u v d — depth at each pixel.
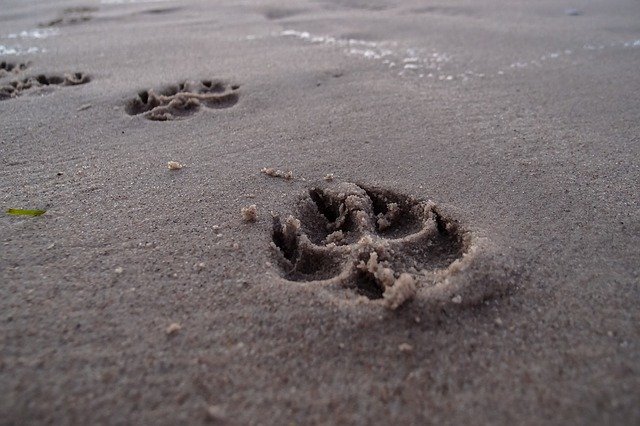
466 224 0.21
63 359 0.15
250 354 0.16
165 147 0.27
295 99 0.33
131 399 0.14
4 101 0.33
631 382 0.15
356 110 0.31
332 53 0.43
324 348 0.16
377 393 0.14
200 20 0.56
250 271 0.19
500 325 0.17
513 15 0.56
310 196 0.24
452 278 0.18
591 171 0.24
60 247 0.20
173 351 0.16
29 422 0.13
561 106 0.32
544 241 0.20
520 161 0.25
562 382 0.15
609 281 0.18
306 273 0.20
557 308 0.17
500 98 0.33
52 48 0.45
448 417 0.14
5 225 0.21
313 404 0.14
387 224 0.22
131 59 0.41
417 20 0.55
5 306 0.17
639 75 0.37
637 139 0.28
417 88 0.35
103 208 0.22
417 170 0.25
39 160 0.26
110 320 0.17
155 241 0.20
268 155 0.26
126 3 0.67
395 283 0.17
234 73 0.38
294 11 0.61
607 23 0.51
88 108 0.32
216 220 0.21
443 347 0.16
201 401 0.14
